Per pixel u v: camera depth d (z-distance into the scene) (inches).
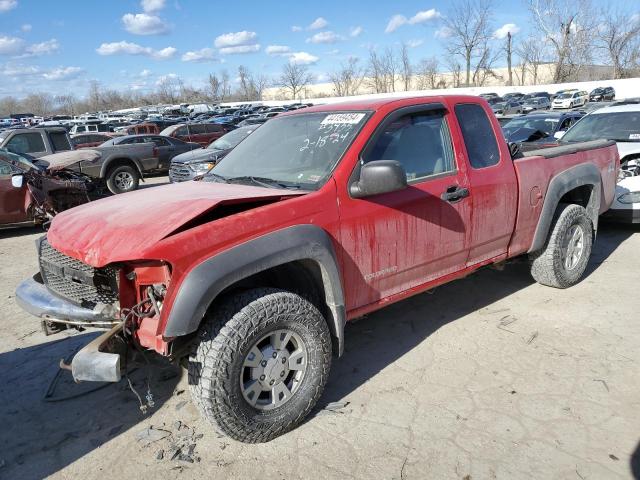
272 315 109.4
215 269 101.4
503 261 186.7
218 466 109.4
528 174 169.3
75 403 137.2
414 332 166.6
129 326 106.5
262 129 166.1
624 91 1871.3
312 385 119.3
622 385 130.5
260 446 115.0
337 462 108.7
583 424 116.4
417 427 118.5
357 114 137.6
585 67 2375.7
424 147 142.9
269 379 113.3
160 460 112.3
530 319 171.0
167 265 100.7
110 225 111.5
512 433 114.7
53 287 125.6
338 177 123.5
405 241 135.7
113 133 1047.0
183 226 104.8
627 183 257.6
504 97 1932.8
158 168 598.5
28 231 380.2
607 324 164.2
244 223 108.3
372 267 130.3
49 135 504.7
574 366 140.6
